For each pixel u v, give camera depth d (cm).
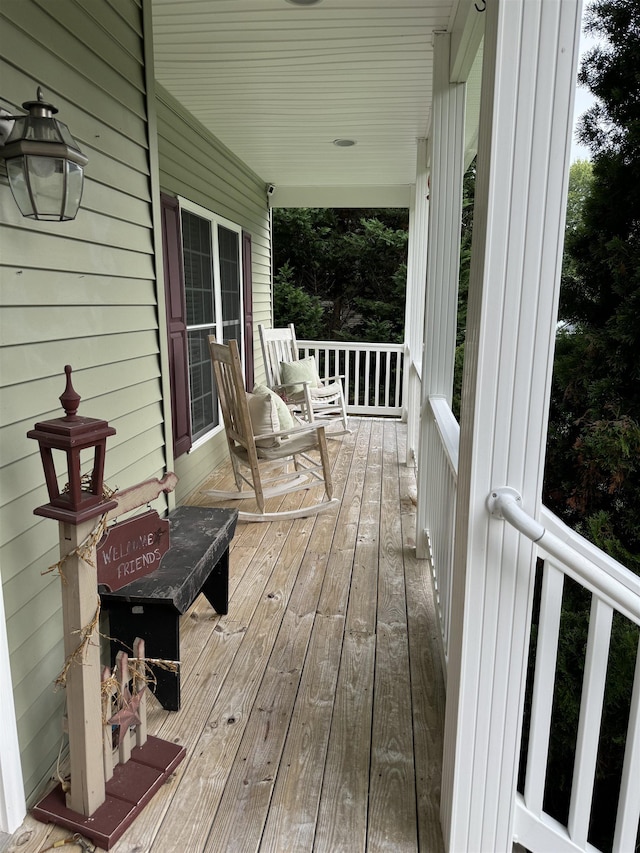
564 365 346
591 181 348
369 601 270
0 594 141
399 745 181
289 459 460
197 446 436
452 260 290
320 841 148
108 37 197
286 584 286
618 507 325
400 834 150
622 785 131
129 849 145
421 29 279
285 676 214
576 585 280
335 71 335
